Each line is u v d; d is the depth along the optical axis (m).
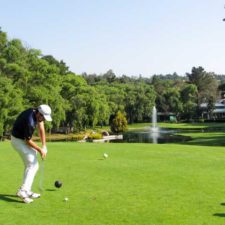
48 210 7.60
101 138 64.94
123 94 113.19
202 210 7.58
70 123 81.75
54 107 57.53
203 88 151.00
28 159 8.58
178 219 6.98
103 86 112.69
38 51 58.53
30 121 8.42
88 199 8.48
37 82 58.00
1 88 49.53
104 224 6.71
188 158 15.24
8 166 12.87
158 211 7.51
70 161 14.24
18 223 6.77
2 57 54.66
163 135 69.25
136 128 101.12
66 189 9.48
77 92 81.44
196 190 9.38
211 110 132.62
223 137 53.28
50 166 13.05
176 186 9.85
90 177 11.04
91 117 79.75
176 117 135.25
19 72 53.59
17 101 49.59
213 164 13.66
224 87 147.12
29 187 8.54
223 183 10.22
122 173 11.72
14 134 8.55
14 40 55.09
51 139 67.31
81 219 7.00
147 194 8.95
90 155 16.03
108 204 8.05
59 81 67.75
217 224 6.68
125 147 19.33
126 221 6.88
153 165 13.33
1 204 8.02
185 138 57.53
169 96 134.50
